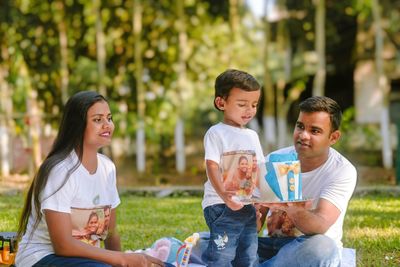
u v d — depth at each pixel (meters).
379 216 7.94
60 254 4.07
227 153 4.49
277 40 15.89
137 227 7.38
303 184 4.57
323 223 4.27
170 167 15.21
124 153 15.46
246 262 4.52
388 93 15.38
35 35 14.33
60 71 14.52
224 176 4.49
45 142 13.47
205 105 14.80
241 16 14.97
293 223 4.65
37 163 12.31
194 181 12.97
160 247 4.87
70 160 4.19
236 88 4.50
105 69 14.73
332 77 17.50
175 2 14.43
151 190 10.69
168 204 9.30
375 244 6.28
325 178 4.52
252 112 4.57
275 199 4.21
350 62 16.33
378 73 13.74
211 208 4.52
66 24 14.27
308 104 4.45
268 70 13.68
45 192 4.06
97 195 4.29
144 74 14.94
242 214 4.47
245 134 4.58
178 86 14.27
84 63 14.27
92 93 4.34
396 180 11.69
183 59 13.43
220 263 4.45
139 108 13.58
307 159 4.55
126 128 13.56
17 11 13.94
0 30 13.98
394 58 15.23
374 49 15.34
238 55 14.55
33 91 13.72
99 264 4.05
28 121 12.45
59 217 4.04
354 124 14.58
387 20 14.90
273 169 4.23
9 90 13.76
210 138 4.52
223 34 14.74
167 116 14.63
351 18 15.63
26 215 4.29
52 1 13.75
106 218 4.37
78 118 4.23
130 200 9.84
